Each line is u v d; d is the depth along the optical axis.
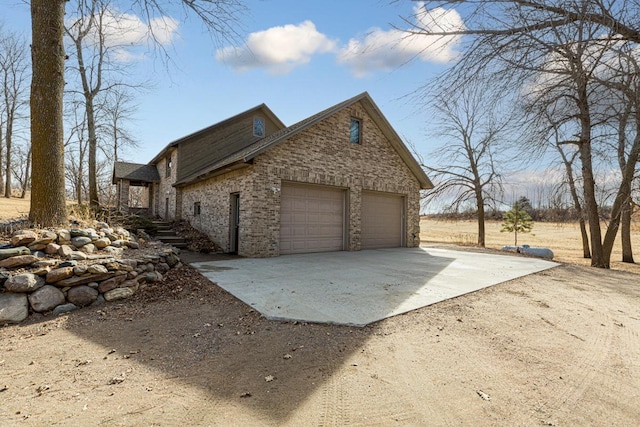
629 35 2.68
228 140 17.31
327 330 4.08
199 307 4.98
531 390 2.79
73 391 2.73
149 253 6.58
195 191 14.12
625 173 9.47
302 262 9.14
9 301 4.36
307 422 2.34
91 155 15.23
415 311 4.84
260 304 4.99
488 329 4.23
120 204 18.84
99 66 15.55
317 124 11.44
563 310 5.14
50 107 6.33
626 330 4.32
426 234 32.03
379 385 2.84
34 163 6.24
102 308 4.92
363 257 10.55
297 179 10.82
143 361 3.29
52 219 6.21
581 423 2.35
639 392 2.79
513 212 22.42
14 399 2.61
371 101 12.67
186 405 2.53
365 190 13.23
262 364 3.22
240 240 10.39
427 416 2.42
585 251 18.36
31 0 6.39
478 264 9.50
